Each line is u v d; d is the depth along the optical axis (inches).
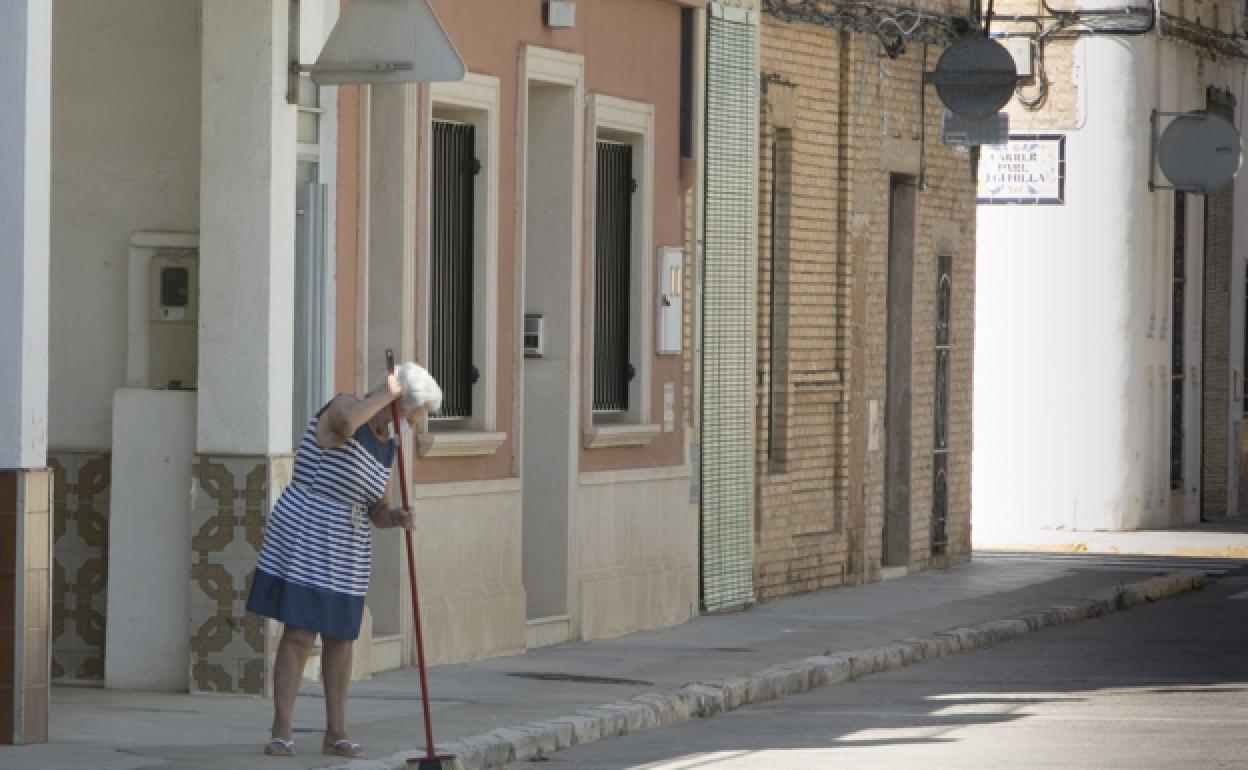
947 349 2289.6
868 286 2085.4
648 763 1125.7
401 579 1390.3
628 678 1393.9
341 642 1055.6
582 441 1614.2
